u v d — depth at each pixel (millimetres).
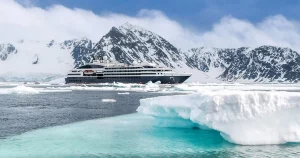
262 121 21328
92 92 107688
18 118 38344
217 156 19688
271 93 21516
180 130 28266
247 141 21266
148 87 135375
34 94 92062
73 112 45000
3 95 84938
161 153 20734
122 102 64375
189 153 20531
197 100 23656
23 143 23797
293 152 19766
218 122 21438
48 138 25672
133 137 25594
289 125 21281
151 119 36688
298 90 135250
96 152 21125
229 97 21391
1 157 19938
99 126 31609
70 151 21359
